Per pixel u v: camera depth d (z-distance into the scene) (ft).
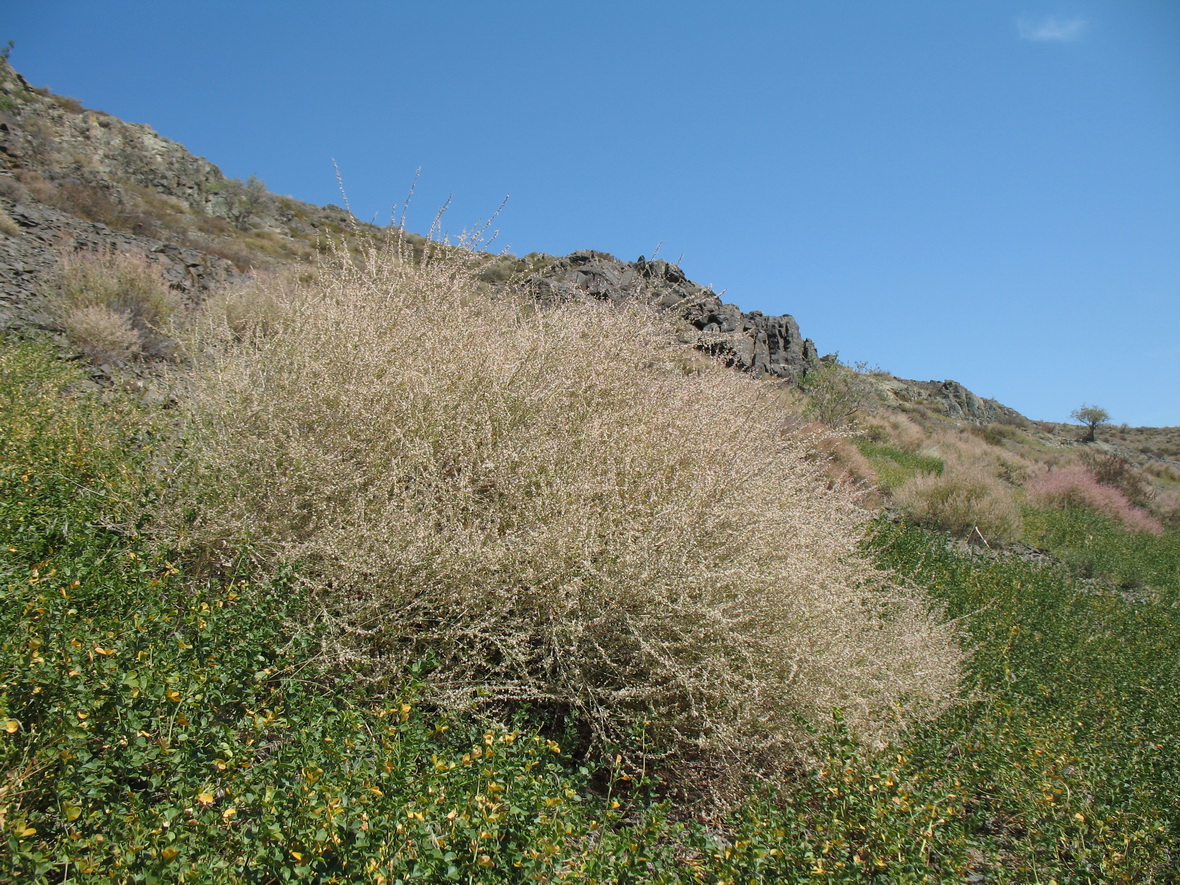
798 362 80.18
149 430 13.43
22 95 88.74
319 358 12.76
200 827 6.19
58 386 18.06
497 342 14.29
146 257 33.24
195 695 7.34
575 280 18.65
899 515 38.58
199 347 15.64
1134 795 11.56
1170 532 54.65
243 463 11.51
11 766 6.45
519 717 9.39
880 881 8.10
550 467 11.84
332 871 6.16
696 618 10.89
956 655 15.07
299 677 9.15
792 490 15.17
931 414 125.70
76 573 9.11
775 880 7.51
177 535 10.76
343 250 15.11
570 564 10.88
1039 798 11.14
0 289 25.41
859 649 12.66
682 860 8.46
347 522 10.91
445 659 10.32
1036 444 123.95
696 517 11.66
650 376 15.38
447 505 11.37
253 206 100.32
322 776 6.76
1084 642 20.68
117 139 94.73
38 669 6.85
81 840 5.80
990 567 28.73
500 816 6.93
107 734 6.98
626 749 10.28
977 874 10.53
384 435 12.05
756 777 10.33
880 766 9.89
